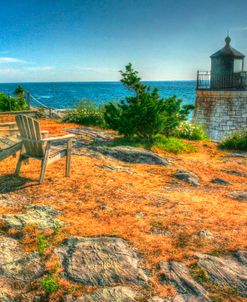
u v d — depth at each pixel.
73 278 3.99
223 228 5.47
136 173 8.87
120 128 13.27
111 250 4.56
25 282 3.93
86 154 10.43
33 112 13.13
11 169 8.26
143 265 4.30
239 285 3.93
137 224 5.47
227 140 16.16
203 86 29.02
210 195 7.54
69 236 4.93
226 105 27.19
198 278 4.05
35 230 5.05
